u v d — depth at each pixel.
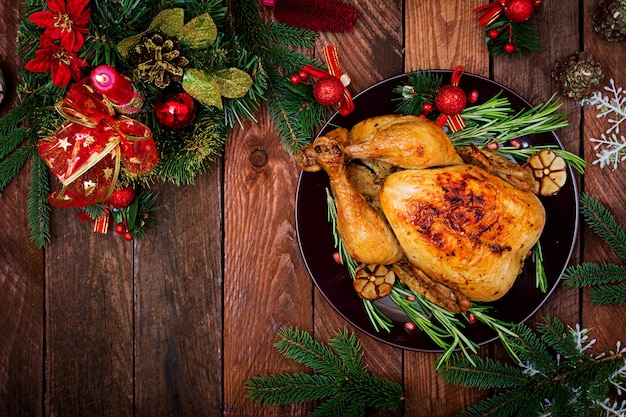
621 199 0.94
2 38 0.94
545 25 0.94
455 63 0.95
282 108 0.91
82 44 0.80
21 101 0.88
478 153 0.85
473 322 0.91
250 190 0.96
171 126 0.85
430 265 0.83
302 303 0.96
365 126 0.87
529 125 0.91
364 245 0.84
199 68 0.85
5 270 0.96
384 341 0.92
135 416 0.97
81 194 0.86
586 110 0.94
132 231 0.94
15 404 0.97
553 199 0.90
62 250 0.97
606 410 0.94
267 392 0.94
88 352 0.97
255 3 0.88
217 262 0.96
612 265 0.92
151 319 0.97
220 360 0.97
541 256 0.91
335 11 0.90
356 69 0.95
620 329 0.95
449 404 0.96
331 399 0.93
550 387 0.91
